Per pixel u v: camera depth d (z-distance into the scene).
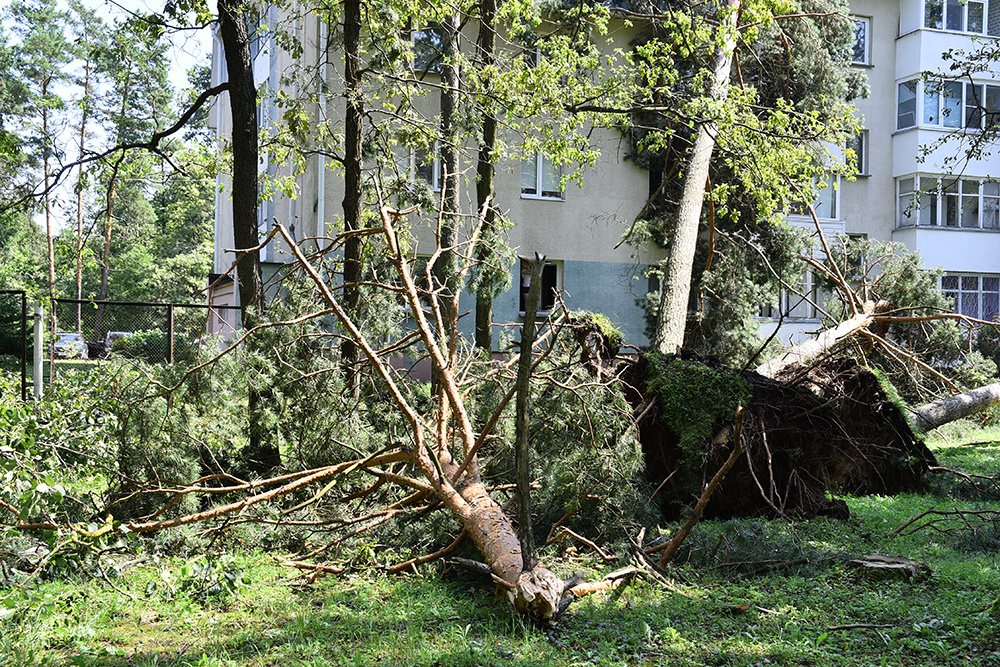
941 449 13.29
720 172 17.95
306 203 17.72
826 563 6.38
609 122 13.26
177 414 7.12
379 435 7.57
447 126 11.86
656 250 20.58
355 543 6.63
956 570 6.19
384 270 8.91
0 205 12.58
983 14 23.88
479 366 8.33
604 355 9.32
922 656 4.50
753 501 8.55
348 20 10.16
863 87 21.23
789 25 19.41
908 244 23.73
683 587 5.94
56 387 7.27
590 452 6.83
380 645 4.68
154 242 49.66
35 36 35.78
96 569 5.93
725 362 16.61
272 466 7.80
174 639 4.88
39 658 4.45
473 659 4.45
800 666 4.41
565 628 5.06
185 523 6.11
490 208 10.27
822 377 9.82
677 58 17.06
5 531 5.83
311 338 8.05
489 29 12.84
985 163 24.12
